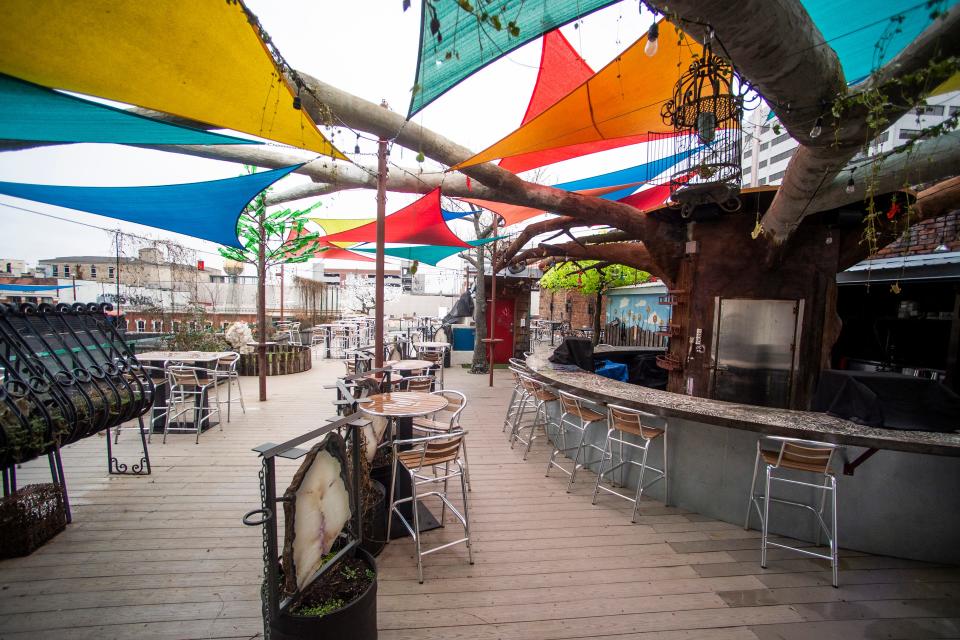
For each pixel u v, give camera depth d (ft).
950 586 9.32
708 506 12.22
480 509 12.30
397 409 10.30
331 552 7.23
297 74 8.29
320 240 27.81
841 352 25.77
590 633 7.72
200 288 48.60
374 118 10.62
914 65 6.71
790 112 7.65
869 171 11.35
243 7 6.33
